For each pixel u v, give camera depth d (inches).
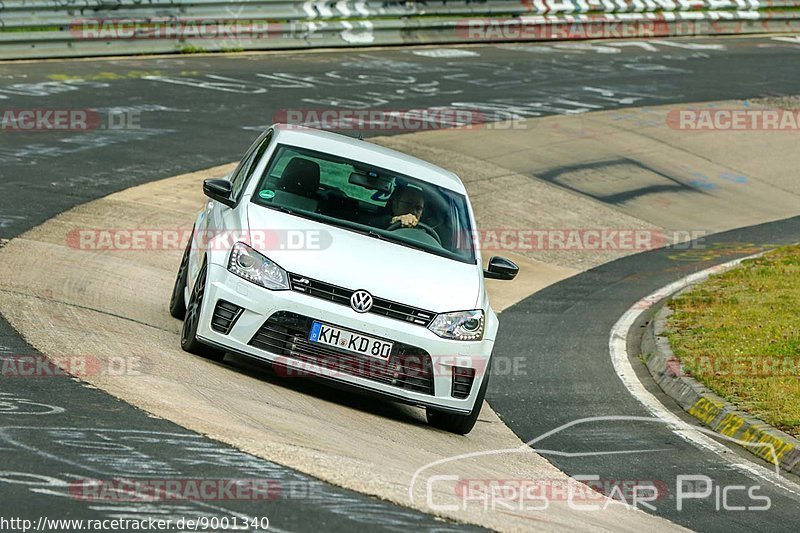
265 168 1161.4
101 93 2576.3
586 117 3127.5
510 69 3641.7
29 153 2047.2
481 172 2532.0
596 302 1857.8
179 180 2062.0
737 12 4827.8
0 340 1004.6
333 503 741.9
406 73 3371.1
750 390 1323.8
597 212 2444.6
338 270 1028.5
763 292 1850.4
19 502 653.3
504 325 1664.6
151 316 1254.3
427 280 1061.1
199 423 867.4
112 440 788.6
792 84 3853.3
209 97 2704.2
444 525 745.6
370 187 1168.2
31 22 2800.2
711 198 2669.8
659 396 1380.4
